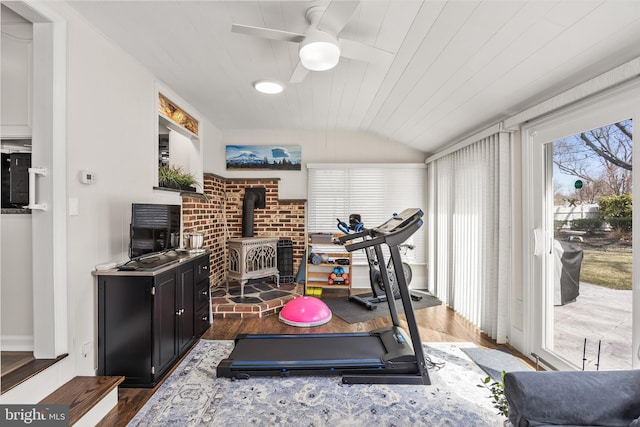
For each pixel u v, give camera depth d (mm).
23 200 1994
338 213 5195
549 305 2607
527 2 1660
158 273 2291
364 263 5176
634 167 1839
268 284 4793
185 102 3738
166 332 2426
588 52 1862
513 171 2979
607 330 2090
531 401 1240
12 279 2025
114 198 2492
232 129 5129
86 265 2188
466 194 3771
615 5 1507
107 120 2402
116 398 2029
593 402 1239
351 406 2049
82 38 2139
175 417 1923
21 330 2023
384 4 1926
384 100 3602
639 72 1700
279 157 5199
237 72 2963
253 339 2820
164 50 2576
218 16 2105
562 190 2465
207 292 3342
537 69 2160
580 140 2279
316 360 2424
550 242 2588
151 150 3023
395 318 2885
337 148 5238
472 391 2227
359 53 2098
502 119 3084
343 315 3803
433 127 3930
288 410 2004
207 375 2428
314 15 1976
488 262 3219
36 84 1940
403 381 2303
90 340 2215
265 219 5160
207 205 4383
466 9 1843
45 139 1938
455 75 2586
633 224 1848
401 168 5191
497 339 3051
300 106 3934
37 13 1839
